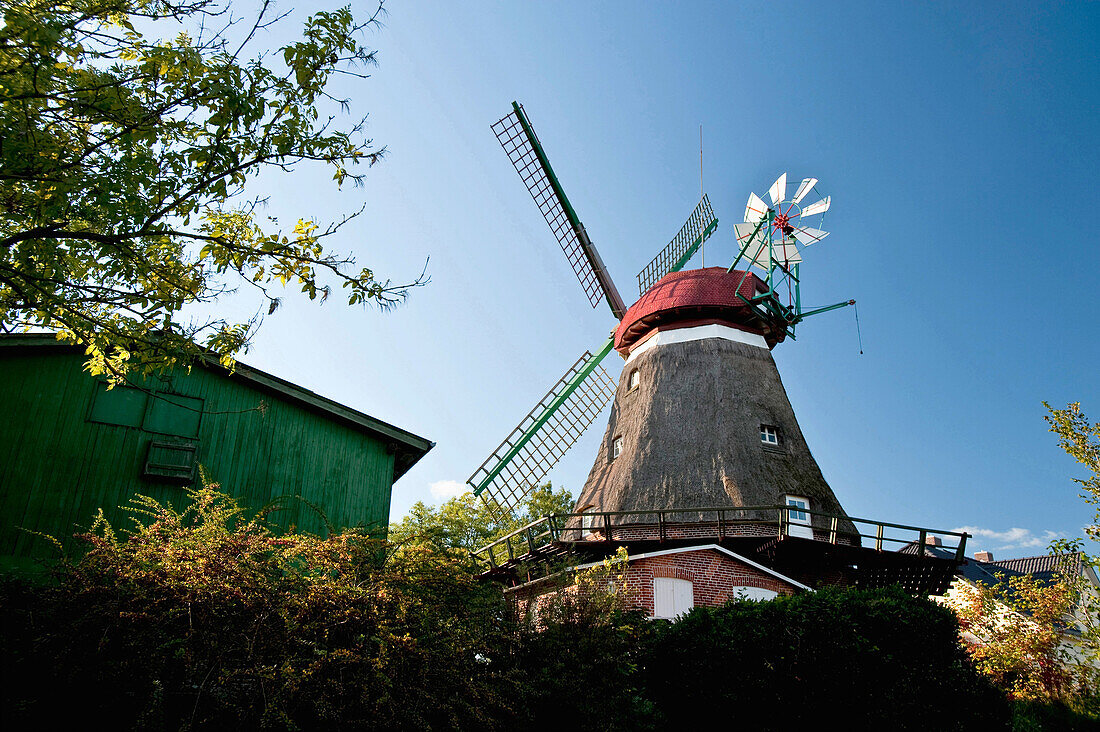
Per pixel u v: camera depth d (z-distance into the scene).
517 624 9.35
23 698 6.74
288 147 7.62
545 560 17.22
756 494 18.38
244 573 7.20
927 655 10.51
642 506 18.84
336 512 14.45
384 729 7.20
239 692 7.00
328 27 7.52
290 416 14.59
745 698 10.02
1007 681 12.70
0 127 6.26
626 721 9.15
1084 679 12.37
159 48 6.82
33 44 6.27
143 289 7.97
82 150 7.11
